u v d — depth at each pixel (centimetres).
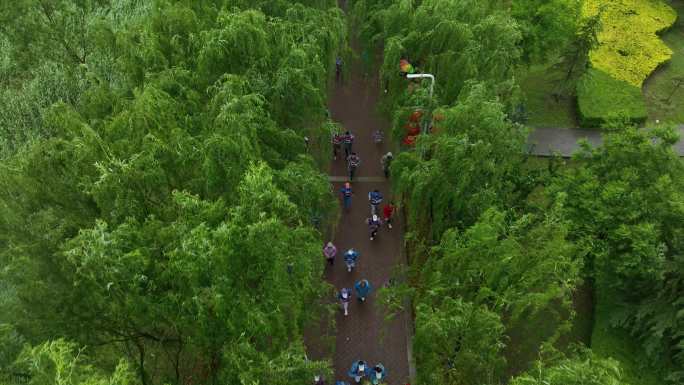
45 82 2784
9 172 1431
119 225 1298
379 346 2139
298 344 1334
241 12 2044
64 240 1349
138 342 1467
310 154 2153
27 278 1253
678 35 4234
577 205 1981
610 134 2133
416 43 2319
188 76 1869
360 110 3272
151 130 1579
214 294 1150
